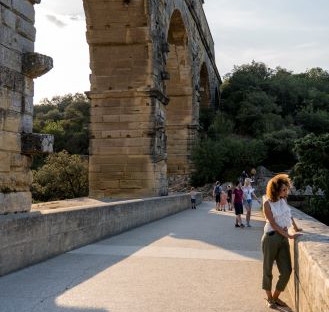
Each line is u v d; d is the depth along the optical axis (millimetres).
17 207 11375
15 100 11547
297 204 30516
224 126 63375
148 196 28047
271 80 85312
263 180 53844
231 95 77938
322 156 30719
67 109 101375
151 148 28172
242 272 9555
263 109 70875
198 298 7457
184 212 30219
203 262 10633
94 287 8125
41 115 100312
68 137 78500
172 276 9062
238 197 19391
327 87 94625
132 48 28359
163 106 30828
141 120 28297
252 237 15734
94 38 28453
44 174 47344
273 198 7043
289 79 89188
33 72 11906
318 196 29438
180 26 43438
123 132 28500
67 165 47625
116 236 15578
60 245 11570
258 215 27656
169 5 34469
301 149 31156
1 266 8953
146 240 14508
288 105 80812
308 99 82125
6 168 11133
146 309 6805
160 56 30406
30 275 9055
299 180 30922
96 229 14172
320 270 4613
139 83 28328
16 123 11562
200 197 43250
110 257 11164
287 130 61094
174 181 51375
